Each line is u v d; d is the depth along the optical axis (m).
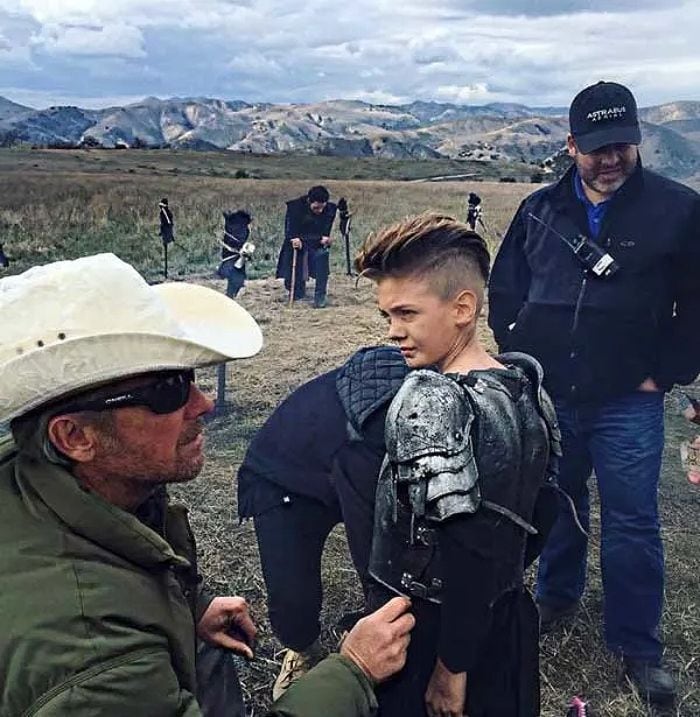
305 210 8.30
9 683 1.12
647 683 2.61
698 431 4.77
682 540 3.54
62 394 1.21
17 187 13.94
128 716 1.15
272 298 8.69
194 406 1.34
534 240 2.71
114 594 1.19
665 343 2.61
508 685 1.81
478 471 1.54
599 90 2.50
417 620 1.69
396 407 1.55
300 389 2.17
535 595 3.05
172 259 10.71
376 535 1.69
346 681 1.47
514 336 2.75
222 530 3.58
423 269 1.60
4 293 1.25
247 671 2.68
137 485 1.32
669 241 2.52
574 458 2.71
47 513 1.22
